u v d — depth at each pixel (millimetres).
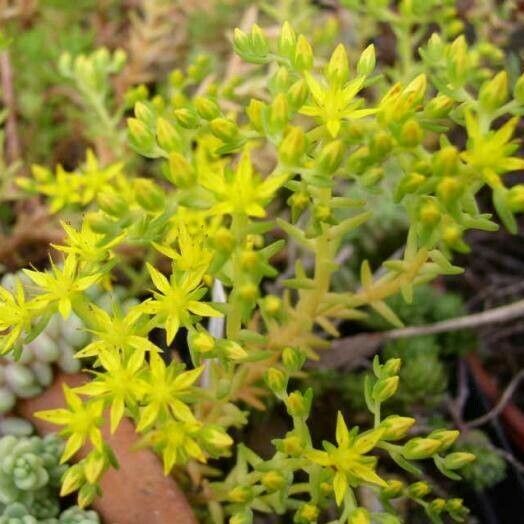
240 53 143
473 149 125
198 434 133
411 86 128
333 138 136
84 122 253
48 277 138
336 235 150
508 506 213
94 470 129
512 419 220
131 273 201
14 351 141
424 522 197
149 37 253
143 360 134
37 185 203
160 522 158
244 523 140
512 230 124
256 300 128
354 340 211
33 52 246
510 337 245
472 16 250
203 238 140
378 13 213
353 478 133
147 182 124
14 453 159
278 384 135
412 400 211
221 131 130
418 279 158
